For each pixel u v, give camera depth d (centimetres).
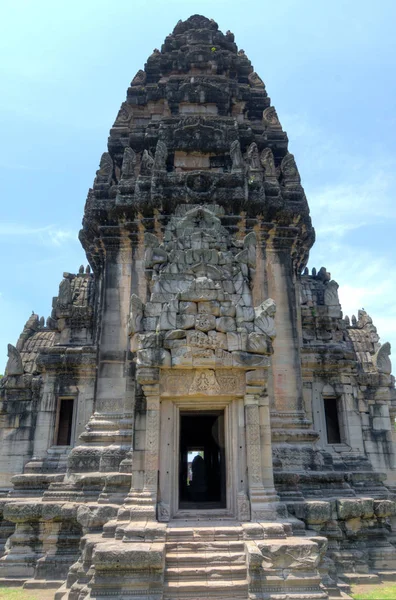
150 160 2191
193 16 2925
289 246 2177
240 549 1152
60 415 2202
